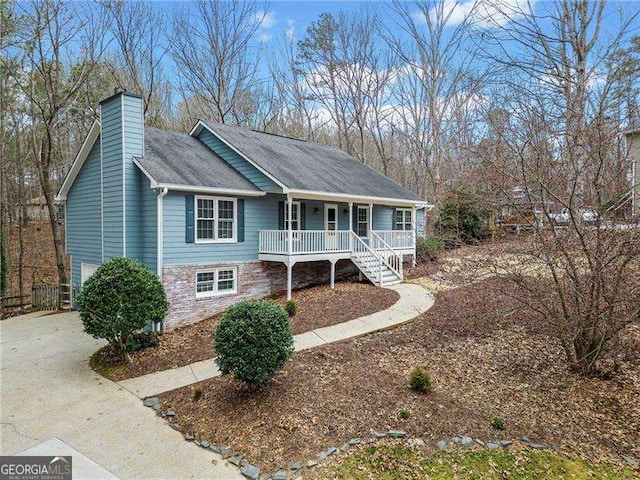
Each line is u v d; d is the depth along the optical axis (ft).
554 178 22.16
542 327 31.01
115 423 20.98
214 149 50.37
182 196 38.78
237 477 16.58
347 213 57.98
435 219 78.33
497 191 26.20
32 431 20.24
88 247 46.29
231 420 20.40
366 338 31.83
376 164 116.47
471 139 50.37
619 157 20.94
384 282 50.55
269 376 22.34
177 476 16.67
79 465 17.40
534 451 17.53
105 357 30.35
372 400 21.35
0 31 47.44
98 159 43.80
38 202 98.27
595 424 19.85
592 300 21.06
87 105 70.03
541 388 23.36
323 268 53.93
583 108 24.35
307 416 20.04
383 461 16.85
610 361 25.50
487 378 24.81
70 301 49.60
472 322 33.96
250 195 44.37
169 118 98.02
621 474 16.34
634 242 18.99
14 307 49.73
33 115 56.70
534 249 22.58
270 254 45.03
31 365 29.45
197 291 40.60
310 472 16.42
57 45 50.44
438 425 19.16
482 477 15.94
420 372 22.62
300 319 36.50
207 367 27.63
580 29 33.81
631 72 24.68
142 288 28.78
